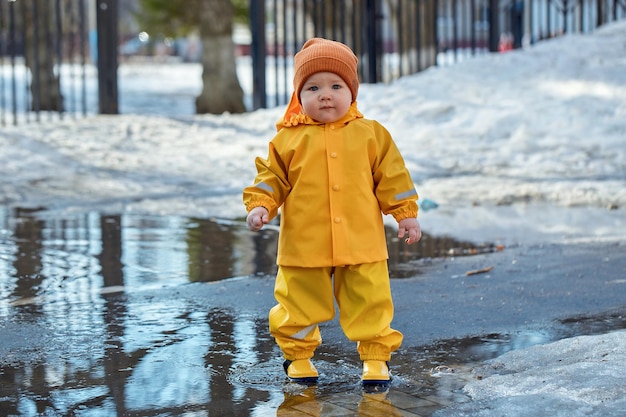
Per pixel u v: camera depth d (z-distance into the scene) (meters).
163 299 6.60
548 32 20.45
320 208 4.72
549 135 14.40
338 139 4.77
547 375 4.60
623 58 17.69
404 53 25.70
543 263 7.63
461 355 5.23
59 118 17.61
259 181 4.78
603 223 9.35
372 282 4.73
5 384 4.76
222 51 20.97
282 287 4.81
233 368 5.02
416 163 13.34
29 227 9.48
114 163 13.45
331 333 5.71
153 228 9.44
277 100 18.23
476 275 7.28
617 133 14.34
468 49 43.38
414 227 4.76
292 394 4.59
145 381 4.81
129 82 39.66
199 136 15.38
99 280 7.22
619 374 4.48
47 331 5.76
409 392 4.60
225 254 8.20
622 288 6.75
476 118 15.45
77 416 4.30
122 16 54.28
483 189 11.45
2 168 12.91
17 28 29.92
